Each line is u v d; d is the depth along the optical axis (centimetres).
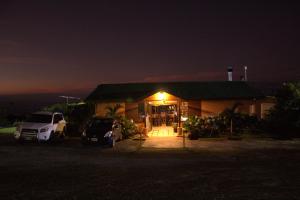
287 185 1084
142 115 2902
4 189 1044
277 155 1766
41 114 2331
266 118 2750
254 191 1013
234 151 1923
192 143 2269
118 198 946
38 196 967
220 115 2661
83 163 1505
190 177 1205
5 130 2883
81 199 939
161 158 1678
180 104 2847
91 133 2133
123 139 2486
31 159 1598
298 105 2602
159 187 1066
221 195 971
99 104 2944
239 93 3155
